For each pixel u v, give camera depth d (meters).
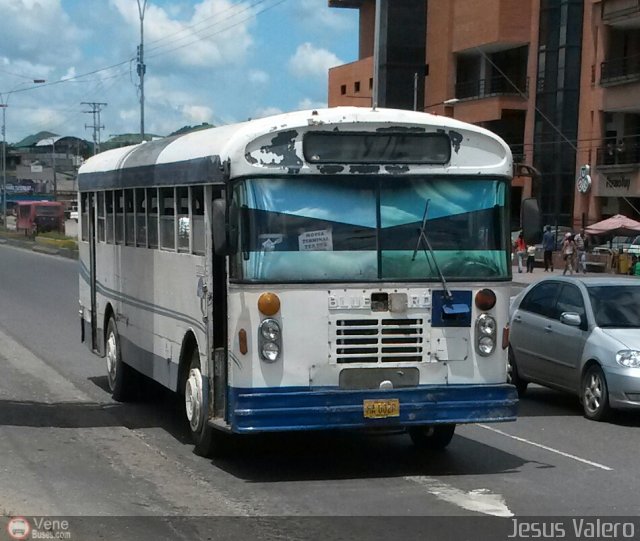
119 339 11.48
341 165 7.69
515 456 8.93
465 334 7.86
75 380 13.20
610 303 11.34
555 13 49.19
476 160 8.02
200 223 8.38
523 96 51.88
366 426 7.53
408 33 57.16
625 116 46.28
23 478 7.68
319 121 7.65
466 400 7.78
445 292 7.81
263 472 8.16
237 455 8.80
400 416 7.60
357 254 7.70
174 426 10.20
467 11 54.38
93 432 9.74
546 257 42.44
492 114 52.38
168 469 8.22
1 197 109.62
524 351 12.45
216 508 7.00
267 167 7.55
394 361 7.70
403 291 7.73
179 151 8.97
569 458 8.84
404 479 7.96
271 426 7.39
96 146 84.44
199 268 8.41
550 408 11.77
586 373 11.02
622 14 44.00
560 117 48.91
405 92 57.22
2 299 25.17
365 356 7.64
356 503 7.18
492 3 51.88
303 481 7.86
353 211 7.72
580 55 48.25
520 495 7.46
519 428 10.38
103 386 12.75
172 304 9.27
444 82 56.41
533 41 51.03
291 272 7.57
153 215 9.90
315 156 7.65
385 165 7.78
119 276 11.37
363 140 7.75
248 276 7.50
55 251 50.81
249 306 7.48
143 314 10.34
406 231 7.80
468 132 8.00
